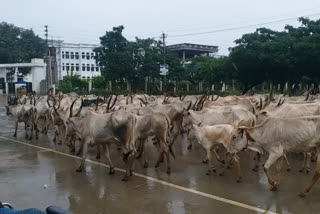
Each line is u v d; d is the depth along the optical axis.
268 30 30.22
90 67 80.38
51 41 75.00
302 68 28.17
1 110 28.41
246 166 10.28
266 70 29.84
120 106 14.12
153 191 8.25
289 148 8.01
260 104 13.16
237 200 7.54
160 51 42.31
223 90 40.72
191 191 8.18
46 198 7.96
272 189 8.08
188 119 12.06
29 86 48.66
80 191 8.38
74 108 13.77
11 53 56.72
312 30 28.09
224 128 9.24
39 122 18.94
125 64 38.44
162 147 10.19
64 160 11.36
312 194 7.80
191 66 43.47
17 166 10.73
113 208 7.31
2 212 3.10
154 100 18.31
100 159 11.41
